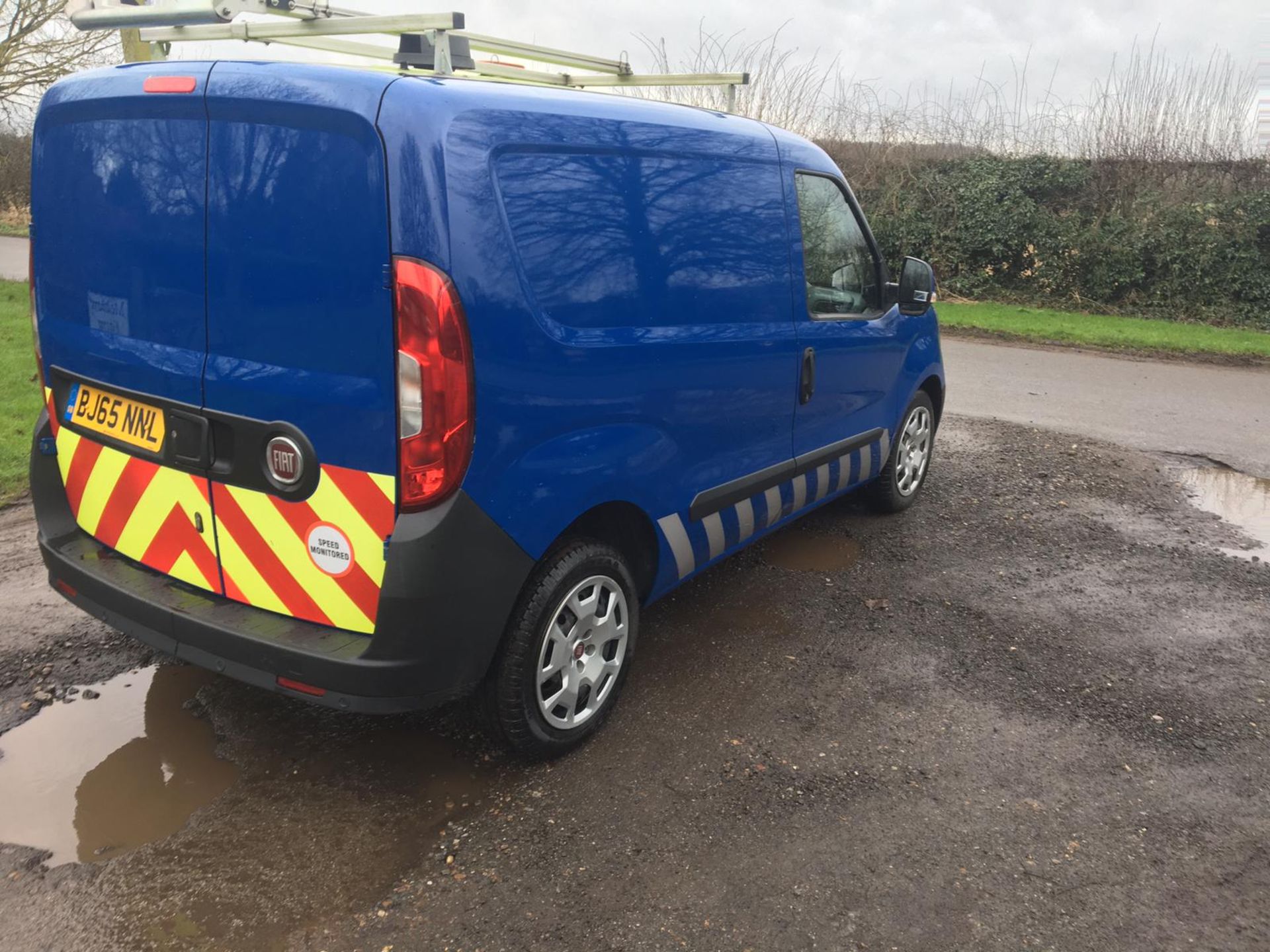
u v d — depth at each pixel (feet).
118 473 10.43
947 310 52.44
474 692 9.73
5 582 14.12
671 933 8.01
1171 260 54.03
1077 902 8.50
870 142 62.64
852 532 17.71
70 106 9.84
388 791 9.73
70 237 10.22
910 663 12.81
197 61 8.93
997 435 25.17
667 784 10.03
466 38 9.96
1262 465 23.00
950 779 10.26
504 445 8.81
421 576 8.47
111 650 12.26
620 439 10.30
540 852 8.94
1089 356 40.73
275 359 8.86
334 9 10.53
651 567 11.64
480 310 8.38
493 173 8.57
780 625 13.87
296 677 8.87
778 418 13.32
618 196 10.10
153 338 9.68
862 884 8.64
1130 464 22.70
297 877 8.52
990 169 60.13
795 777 10.19
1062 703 11.89
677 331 11.01
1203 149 58.18
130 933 7.82
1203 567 16.51
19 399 24.30
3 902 8.08
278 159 8.45
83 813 9.23
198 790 9.64
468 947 7.81
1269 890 8.73
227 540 9.64
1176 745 11.02
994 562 16.47
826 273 14.47
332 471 8.76
